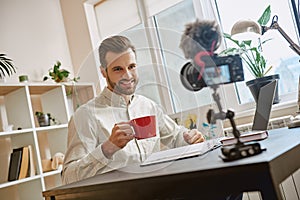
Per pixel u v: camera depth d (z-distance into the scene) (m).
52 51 2.98
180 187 0.77
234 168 0.70
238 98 2.29
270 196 0.66
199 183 0.74
